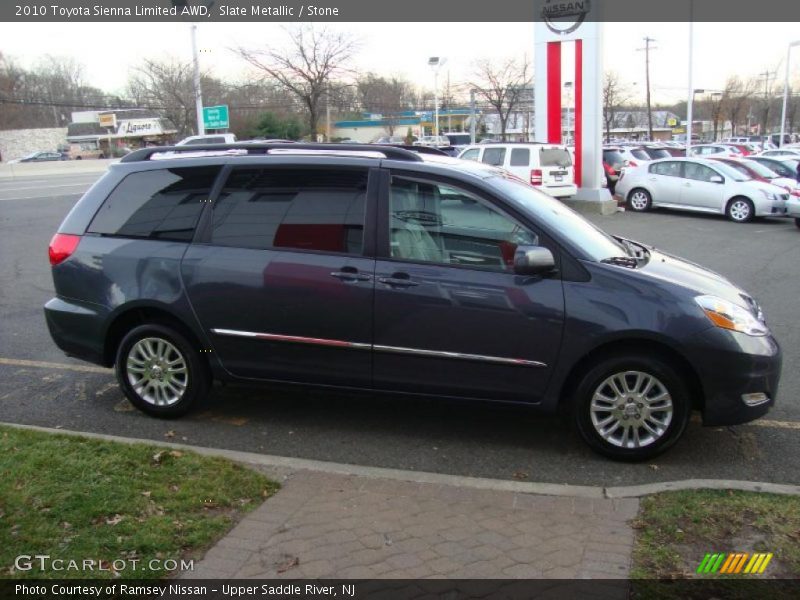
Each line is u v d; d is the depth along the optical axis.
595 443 4.41
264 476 3.95
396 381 4.57
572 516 3.58
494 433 4.86
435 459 4.46
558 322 4.26
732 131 67.75
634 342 4.30
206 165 4.93
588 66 18.58
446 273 4.39
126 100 60.31
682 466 4.36
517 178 5.31
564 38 18.72
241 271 4.68
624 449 4.36
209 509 3.58
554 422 5.04
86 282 5.04
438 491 3.83
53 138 68.19
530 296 4.29
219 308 4.74
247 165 4.84
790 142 63.47
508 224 4.41
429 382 4.52
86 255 5.05
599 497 3.77
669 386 4.24
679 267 4.76
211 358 4.86
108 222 5.09
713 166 18.36
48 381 5.84
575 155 19.41
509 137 58.44
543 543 3.33
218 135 25.47
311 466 4.11
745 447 4.64
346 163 4.66
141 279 4.89
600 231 5.09
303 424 5.00
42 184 27.12
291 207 4.71
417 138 53.56
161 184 5.02
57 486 3.68
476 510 3.64
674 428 4.29
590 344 4.24
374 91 49.09
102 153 61.19
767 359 4.25
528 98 43.94
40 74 59.56
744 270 11.00
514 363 4.36
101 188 5.19
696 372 4.20
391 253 4.50
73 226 5.17
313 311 4.57
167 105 38.34
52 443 4.24
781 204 17.12
